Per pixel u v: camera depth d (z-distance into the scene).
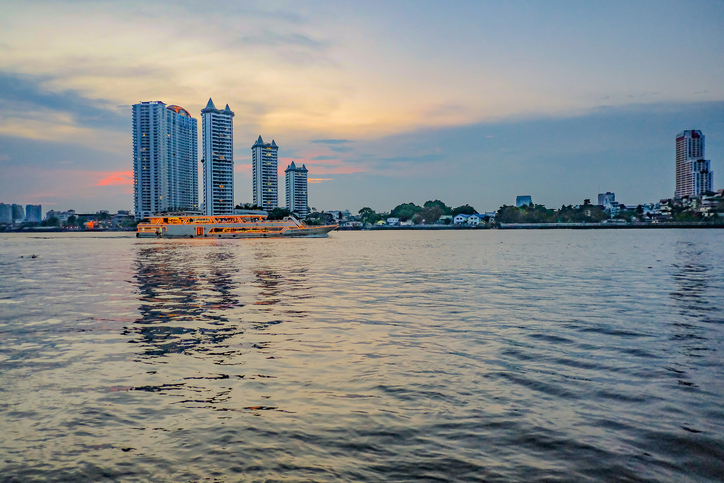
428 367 11.41
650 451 7.09
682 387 9.95
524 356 12.43
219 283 31.22
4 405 9.05
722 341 14.15
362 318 18.20
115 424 8.15
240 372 11.07
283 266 46.62
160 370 11.27
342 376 10.72
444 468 6.60
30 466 6.73
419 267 44.72
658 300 22.77
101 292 26.61
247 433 7.72
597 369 11.24
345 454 7.01
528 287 28.34
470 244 109.38
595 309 20.20
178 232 174.88
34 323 17.34
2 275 37.78
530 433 7.70
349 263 50.69
